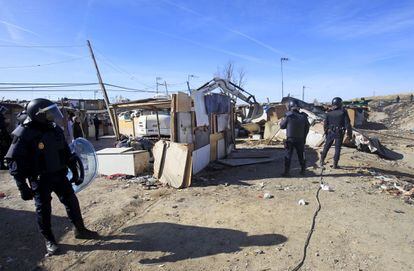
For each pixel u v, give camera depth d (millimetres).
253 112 23031
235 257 4906
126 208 7000
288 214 6484
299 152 9844
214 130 12133
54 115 5059
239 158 12828
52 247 5066
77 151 6492
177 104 9352
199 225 6055
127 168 9867
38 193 4996
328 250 5047
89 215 6617
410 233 5602
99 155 10023
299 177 9602
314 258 4832
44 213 5000
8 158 4703
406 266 4598
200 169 10664
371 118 45844
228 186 8711
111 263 4812
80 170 5609
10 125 15406
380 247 5121
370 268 4562
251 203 7191
